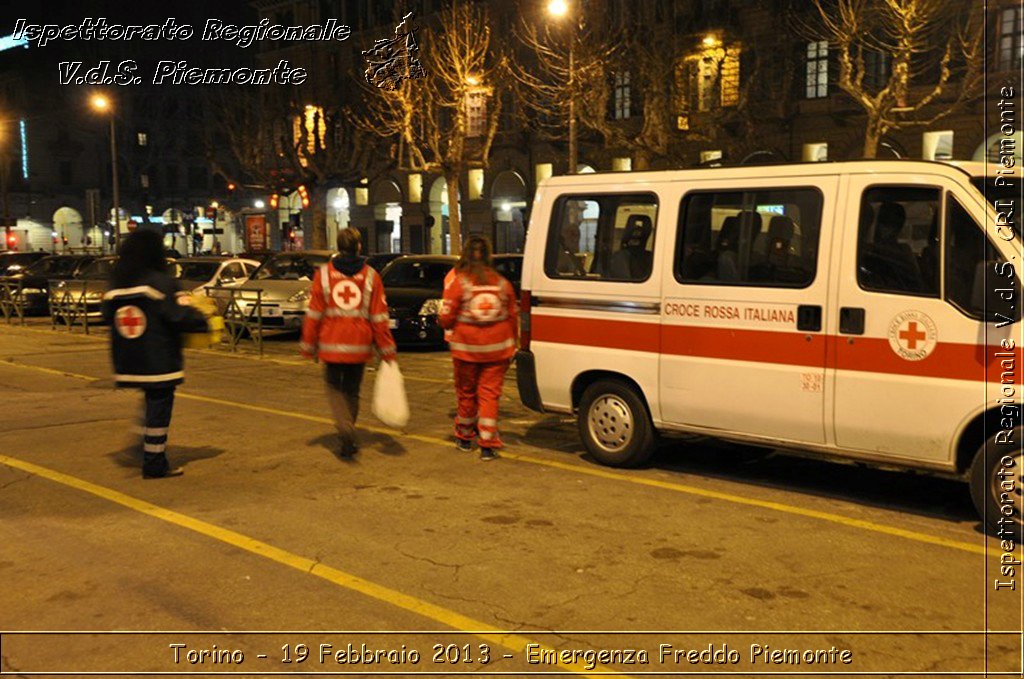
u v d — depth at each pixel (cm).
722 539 546
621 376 707
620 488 659
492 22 3716
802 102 3084
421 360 1447
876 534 557
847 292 584
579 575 487
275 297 1661
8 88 7225
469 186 4462
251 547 529
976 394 538
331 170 3697
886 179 575
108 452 760
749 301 627
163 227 7738
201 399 1023
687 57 2988
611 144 2692
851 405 584
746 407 631
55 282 1883
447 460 742
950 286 548
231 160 8006
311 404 992
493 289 731
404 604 448
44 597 456
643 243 687
